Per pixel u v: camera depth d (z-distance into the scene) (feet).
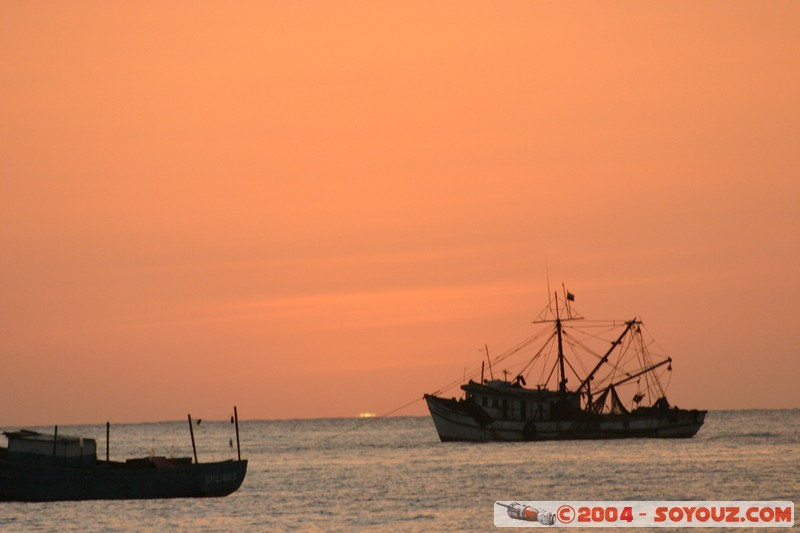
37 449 554.05
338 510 580.30
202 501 606.14
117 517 545.44
